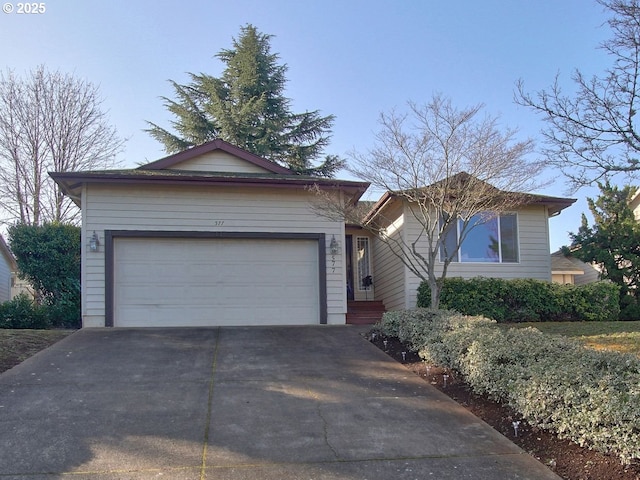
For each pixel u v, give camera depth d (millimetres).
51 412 5957
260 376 7531
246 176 12203
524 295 12562
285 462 4809
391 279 14641
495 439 5453
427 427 5758
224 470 4613
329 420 5898
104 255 11320
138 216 11570
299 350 9141
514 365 6293
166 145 27781
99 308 11156
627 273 14578
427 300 12328
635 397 4633
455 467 4781
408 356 8648
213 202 11945
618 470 4504
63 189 11734
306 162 28531
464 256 13656
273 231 12102
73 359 8266
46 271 13094
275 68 29500
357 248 16844
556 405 5242
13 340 9266
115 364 8031
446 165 10203
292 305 12039
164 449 5023
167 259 11664
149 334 10273
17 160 20453
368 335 10328
